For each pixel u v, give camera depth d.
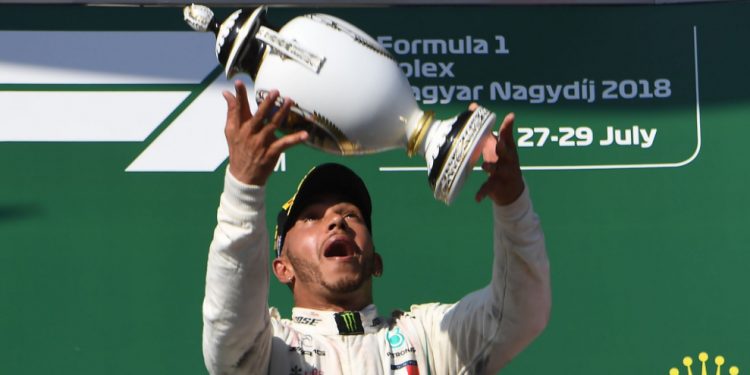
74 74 20.05
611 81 20.59
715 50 20.73
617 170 20.31
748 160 20.42
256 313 15.27
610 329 19.86
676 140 20.45
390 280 19.94
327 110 14.91
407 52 20.50
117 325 19.48
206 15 15.56
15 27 20.06
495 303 16.08
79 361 19.36
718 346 19.88
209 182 20.00
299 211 17.16
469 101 20.45
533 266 15.66
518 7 20.69
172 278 19.69
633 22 20.75
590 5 20.81
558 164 20.30
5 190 19.69
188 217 19.88
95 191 19.81
